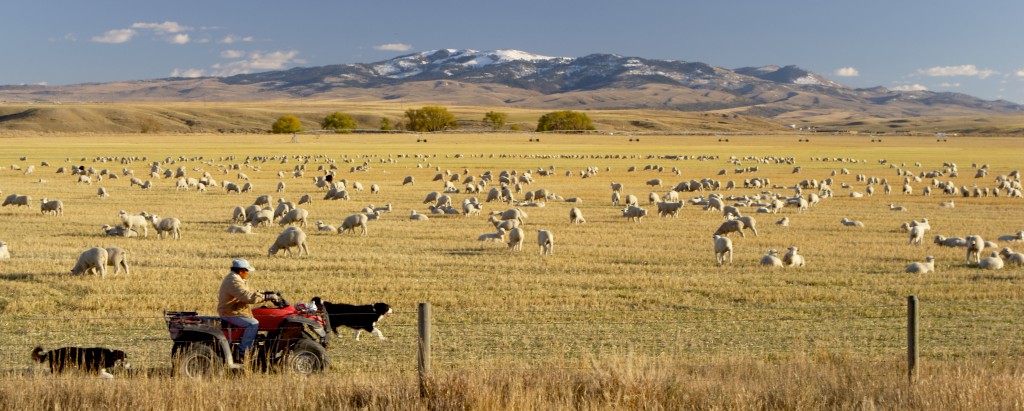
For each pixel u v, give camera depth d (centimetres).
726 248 2811
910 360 1302
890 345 1711
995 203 5469
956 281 2453
